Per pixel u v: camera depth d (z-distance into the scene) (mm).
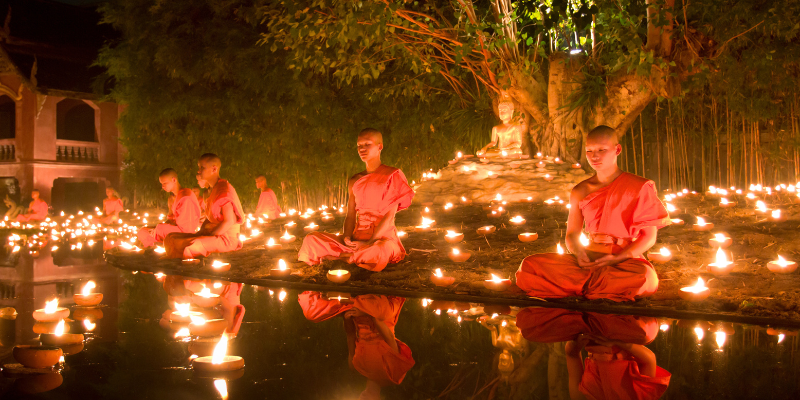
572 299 4379
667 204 8586
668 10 9766
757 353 3014
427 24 11984
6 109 25797
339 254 5957
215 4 15555
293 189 16609
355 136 15188
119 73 18344
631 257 4320
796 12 10828
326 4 10773
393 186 5930
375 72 11625
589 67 12148
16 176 23344
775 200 9242
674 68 10641
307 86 15062
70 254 10125
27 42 23156
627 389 2482
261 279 5773
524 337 3420
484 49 11617
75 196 26641
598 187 4543
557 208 9148
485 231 7410
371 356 3057
